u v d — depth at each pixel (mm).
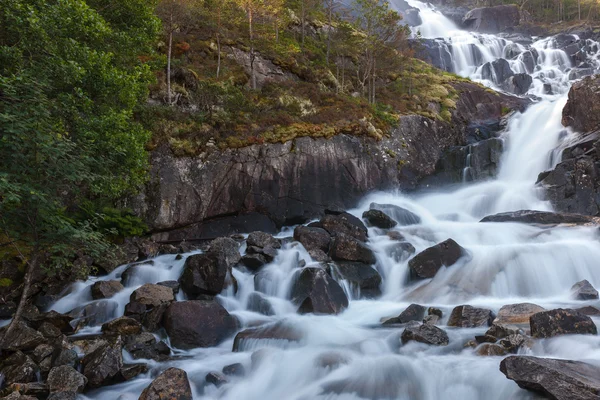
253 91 26828
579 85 27750
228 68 28281
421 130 30516
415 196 27188
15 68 11258
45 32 11492
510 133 31812
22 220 10164
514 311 11289
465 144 32312
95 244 11297
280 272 15461
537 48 53125
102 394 9211
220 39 29891
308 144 24203
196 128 22078
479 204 25109
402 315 12609
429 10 75000
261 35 30984
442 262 15953
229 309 14125
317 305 13562
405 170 27984
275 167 23031
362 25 37031
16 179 9234
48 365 10156
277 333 11625
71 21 12492
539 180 25078
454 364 8820
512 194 24578
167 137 21203
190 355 11141
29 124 8945
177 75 24953
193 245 20172
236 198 22078
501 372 8117
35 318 12719
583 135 26500
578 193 22422
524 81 42688
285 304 14172
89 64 12672
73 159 10070
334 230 19562
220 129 22656
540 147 28688
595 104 26359
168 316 11992
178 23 25734
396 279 16438
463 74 47906
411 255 17516
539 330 9492
